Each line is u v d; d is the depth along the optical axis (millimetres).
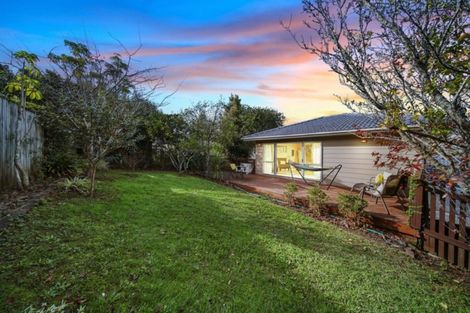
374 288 2834
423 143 2340
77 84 6457
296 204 7184
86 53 6773
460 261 3670
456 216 3717
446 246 3918
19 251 2613
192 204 5613
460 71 1887
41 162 6465
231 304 2291
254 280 2754
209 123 12594
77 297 2041
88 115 5191
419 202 4367
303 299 2533
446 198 3891
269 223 4902
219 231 4094
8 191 4770
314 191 6402
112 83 6445
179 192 6938
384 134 2932
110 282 2303
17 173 5031
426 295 2783
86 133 5320
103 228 3539
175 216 4574
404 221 5031
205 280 2605
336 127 9953
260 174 14352
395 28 2061
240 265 3055
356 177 9469
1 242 2746
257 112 23219
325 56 2551
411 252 4133
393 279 3080
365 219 5410
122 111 5672
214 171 12242
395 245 4461
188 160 12711
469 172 2217
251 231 4277
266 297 2473
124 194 5855
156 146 13797
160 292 2289
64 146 7160
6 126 4801
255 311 2254
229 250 3438
